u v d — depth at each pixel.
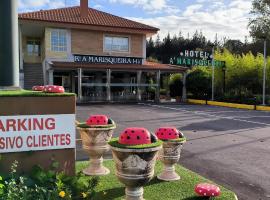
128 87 30.38
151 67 29.19
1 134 4.32
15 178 4.17
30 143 4.43
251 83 29.84
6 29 4.96
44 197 3.91
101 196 5.33
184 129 14.23
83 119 16.97
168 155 6.68
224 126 15.33
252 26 43.38
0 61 4.99
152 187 6.34
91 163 7.02
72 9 31.00
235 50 59.59
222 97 29.06
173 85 32.53
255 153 9.70
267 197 6.16
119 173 4.89
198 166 8.20
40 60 31.80
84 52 29.03
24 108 4.40
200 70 31.28
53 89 4.66
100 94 28.20
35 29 28.88
